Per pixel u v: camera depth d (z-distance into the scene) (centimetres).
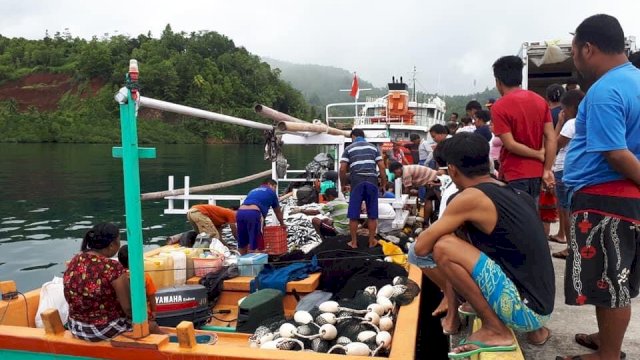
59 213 1577
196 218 753
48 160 3697
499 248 281
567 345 328
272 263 587
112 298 362
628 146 261
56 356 367
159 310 485
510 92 427
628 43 765
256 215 681
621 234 263
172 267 563
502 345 281
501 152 444
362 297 473
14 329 382
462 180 297
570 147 285
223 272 579
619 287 264
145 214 1609
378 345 396
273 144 732
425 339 573
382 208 745
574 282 276
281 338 407
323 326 412
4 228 1352
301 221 848
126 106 320
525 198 292
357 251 614
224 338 457
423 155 1176
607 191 264
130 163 322
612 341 273
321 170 1380
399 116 1558
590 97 260
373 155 667
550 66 895
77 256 376
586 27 269
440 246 284
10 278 923
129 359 351
